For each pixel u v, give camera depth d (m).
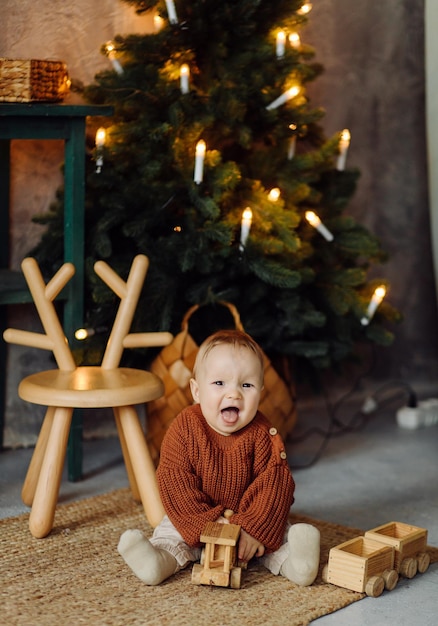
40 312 1.96
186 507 1.67
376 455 2.54
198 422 1.72
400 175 3.13
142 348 2.24
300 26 2.42
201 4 2.19
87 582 1.62
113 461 2.41
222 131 2.24
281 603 1.55
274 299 2.37
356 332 2.58
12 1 2.32
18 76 2.01
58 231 2.30
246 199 2.28
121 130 2.21
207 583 1.58
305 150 2.84
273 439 1.74
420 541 1.74
